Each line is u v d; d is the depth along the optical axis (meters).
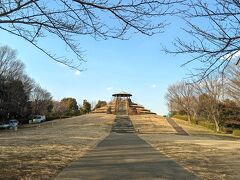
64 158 17.14
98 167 14.38
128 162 16.03
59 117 86.75
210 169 14.62
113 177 12.09
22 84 72.50
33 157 17.05
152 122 66.69
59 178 11.89
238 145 27.70
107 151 21.03
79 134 40.16
